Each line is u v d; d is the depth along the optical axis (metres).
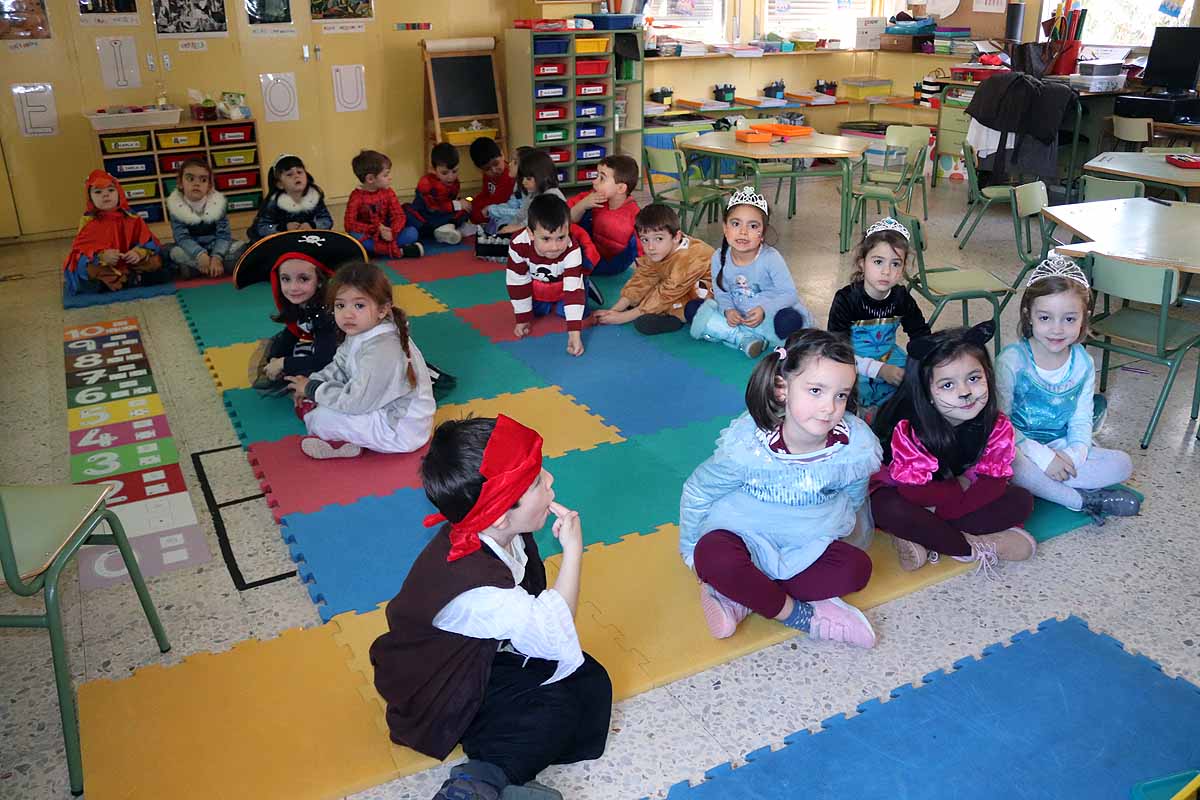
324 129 7.15
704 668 2.18
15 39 6.00
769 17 8.59
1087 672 2.15
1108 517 2.81
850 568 2.23
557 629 1.76
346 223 5.72
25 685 2.14
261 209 5.53
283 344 3.67
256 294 5.04
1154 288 3.19
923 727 1.99
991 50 7.77
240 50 6.68
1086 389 2.76
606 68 7.44
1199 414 3.47
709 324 4.14
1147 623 2.33
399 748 1.94
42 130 6.21
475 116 7.39
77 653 2.24
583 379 3.84
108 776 1.87
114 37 6.27
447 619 1.72
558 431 3.36
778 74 8.71
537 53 7.12
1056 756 1.92
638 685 2.11
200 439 3.37
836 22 8.94
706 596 2.30
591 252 4.60
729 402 3.60
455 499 1.67
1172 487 2.99
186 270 5.29
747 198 3.90
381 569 2.54
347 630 2.30
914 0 8.63
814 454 2.18
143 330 4.52
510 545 1.84
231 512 2.87
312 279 3.47
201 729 1.99
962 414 2.39
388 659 1.78
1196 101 6.52
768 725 2.01
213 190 5.45
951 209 7.04
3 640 2.29
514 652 1.87
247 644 2.26
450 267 5.58
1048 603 2.41
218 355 4.14
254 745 1.95
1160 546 2.67
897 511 2.47
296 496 2.94
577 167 7.61
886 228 3.20
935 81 8.10
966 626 2.33
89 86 6.28
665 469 3.08
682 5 8.20
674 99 8.27
